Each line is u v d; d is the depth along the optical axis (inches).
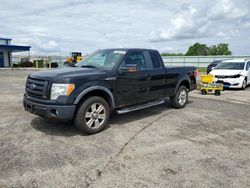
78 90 179.9
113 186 118.6
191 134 198.1
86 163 142.6
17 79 664.4
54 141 177.2
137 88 230.1
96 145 170.6
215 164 143.9
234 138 189.9
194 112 278.8
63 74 184.1
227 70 512.7
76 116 185.0
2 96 368.2
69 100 175.6
